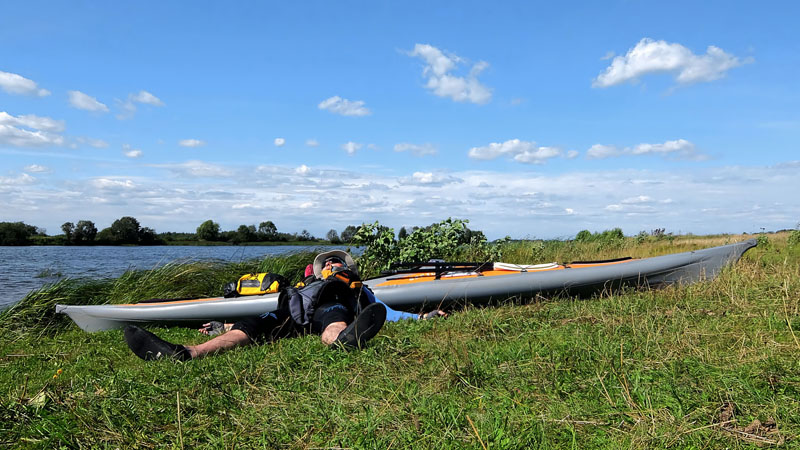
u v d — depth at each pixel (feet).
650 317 14.64
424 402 8.98
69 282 26.86
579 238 58.85
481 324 15.65
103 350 16.12
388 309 17.85
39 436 8.21
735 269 22.08
